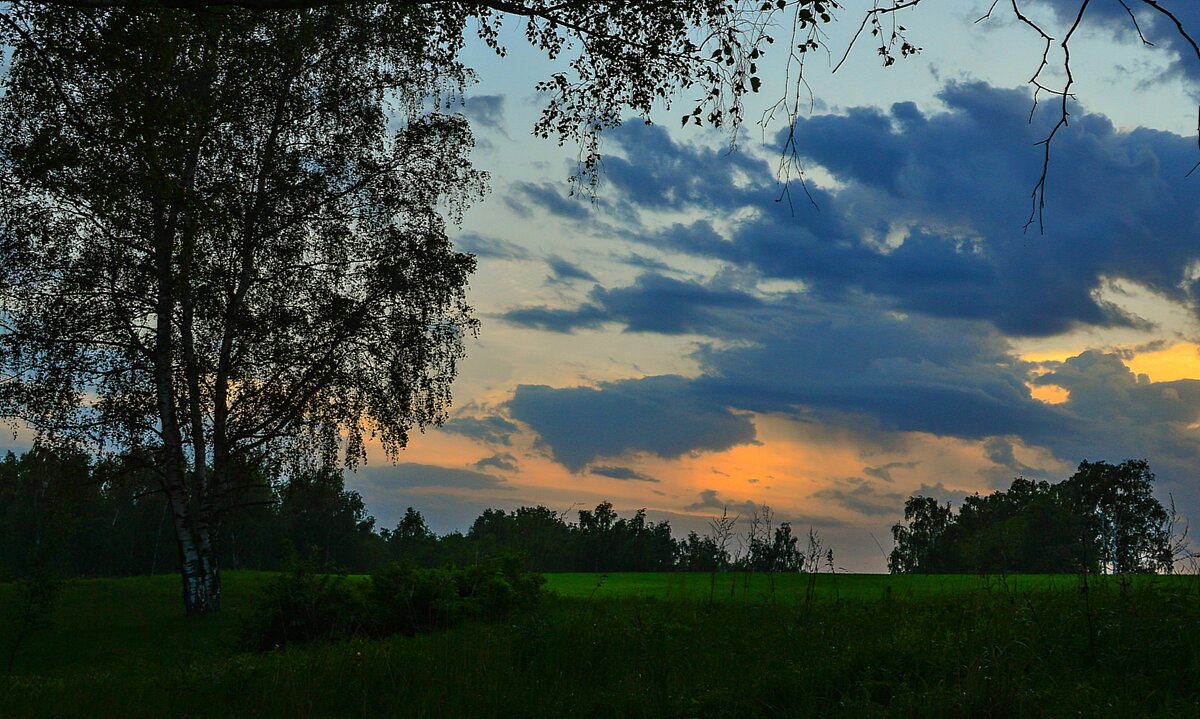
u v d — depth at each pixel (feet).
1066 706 19.69
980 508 216.54
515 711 23.18
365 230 77.71
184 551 72.18
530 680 25.94
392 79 76.84
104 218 45.47
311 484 83.30
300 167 74.33
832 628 29.63
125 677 34.91
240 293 74.59
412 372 77.87
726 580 41.01
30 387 68.80
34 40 43.16
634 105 40.45
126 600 81.15
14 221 62.75
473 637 31.96
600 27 37.88
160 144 43.09
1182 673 21.97
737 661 26.55
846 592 46.09
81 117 44.34
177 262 66.03
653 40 38.29
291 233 74.49
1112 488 190.29
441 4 41.63
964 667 22.88
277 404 74.49
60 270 67.51
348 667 27.68
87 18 41.81
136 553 250.16
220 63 62.49
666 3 36.83
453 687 25.18
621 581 76.02
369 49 75.36
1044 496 188.85
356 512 281.74
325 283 76.54
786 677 23.54
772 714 22.08
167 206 64.54
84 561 237.25
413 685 25.73
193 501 81.71
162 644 57.36
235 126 67.05
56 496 75.20
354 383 75.51
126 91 40.65
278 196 73.10
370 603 43.93
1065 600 30.32
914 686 22.41
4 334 68.18
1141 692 20.98
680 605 39.19
